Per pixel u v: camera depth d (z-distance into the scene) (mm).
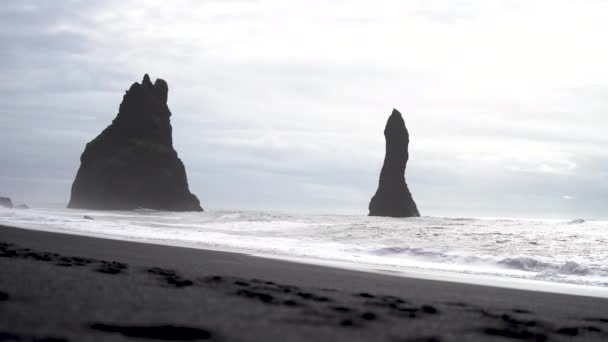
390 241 30500
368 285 12359
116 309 6410
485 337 6336
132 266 12734
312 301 8391
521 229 43156
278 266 16453
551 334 6996
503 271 19844
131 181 106938
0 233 24219
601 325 8273
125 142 110562
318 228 40406
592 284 17062
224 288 9312
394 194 109938
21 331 4832
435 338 6031
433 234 35750
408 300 9797
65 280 8727
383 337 5797
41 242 20000
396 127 110688
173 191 109938
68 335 4824
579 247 28469
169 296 7809
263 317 6516
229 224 45594
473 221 61250
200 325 5781
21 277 8695
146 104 112750
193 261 16141
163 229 36219
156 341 4891
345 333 5855
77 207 108812
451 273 18516
